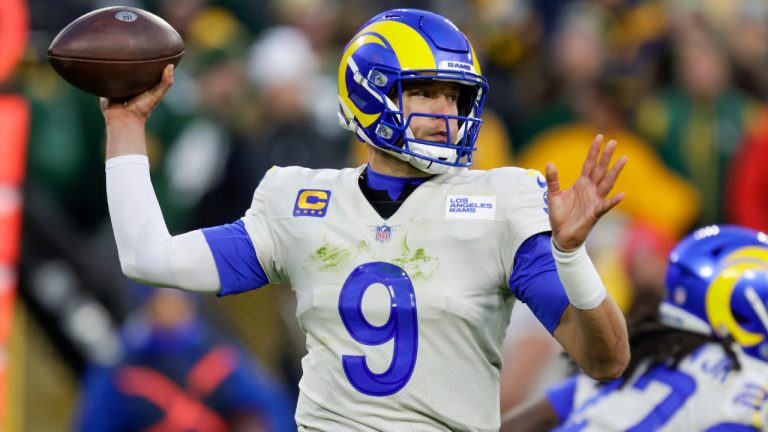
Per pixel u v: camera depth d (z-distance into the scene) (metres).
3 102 24.56
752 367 15.31
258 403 24.38
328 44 32.62
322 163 29.52
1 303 24.45
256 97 29.73
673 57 32.88
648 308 16.05
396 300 12.64
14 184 24.67
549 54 33.38
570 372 16.66
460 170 13.27
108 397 24.02
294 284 13.34
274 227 13.39
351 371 12.74
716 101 32.50
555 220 11.87
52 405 26.08
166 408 23.92
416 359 12.61
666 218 30.52
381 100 13.04
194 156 29.20
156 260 13.20
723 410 15.10
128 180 13.38
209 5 32.31
